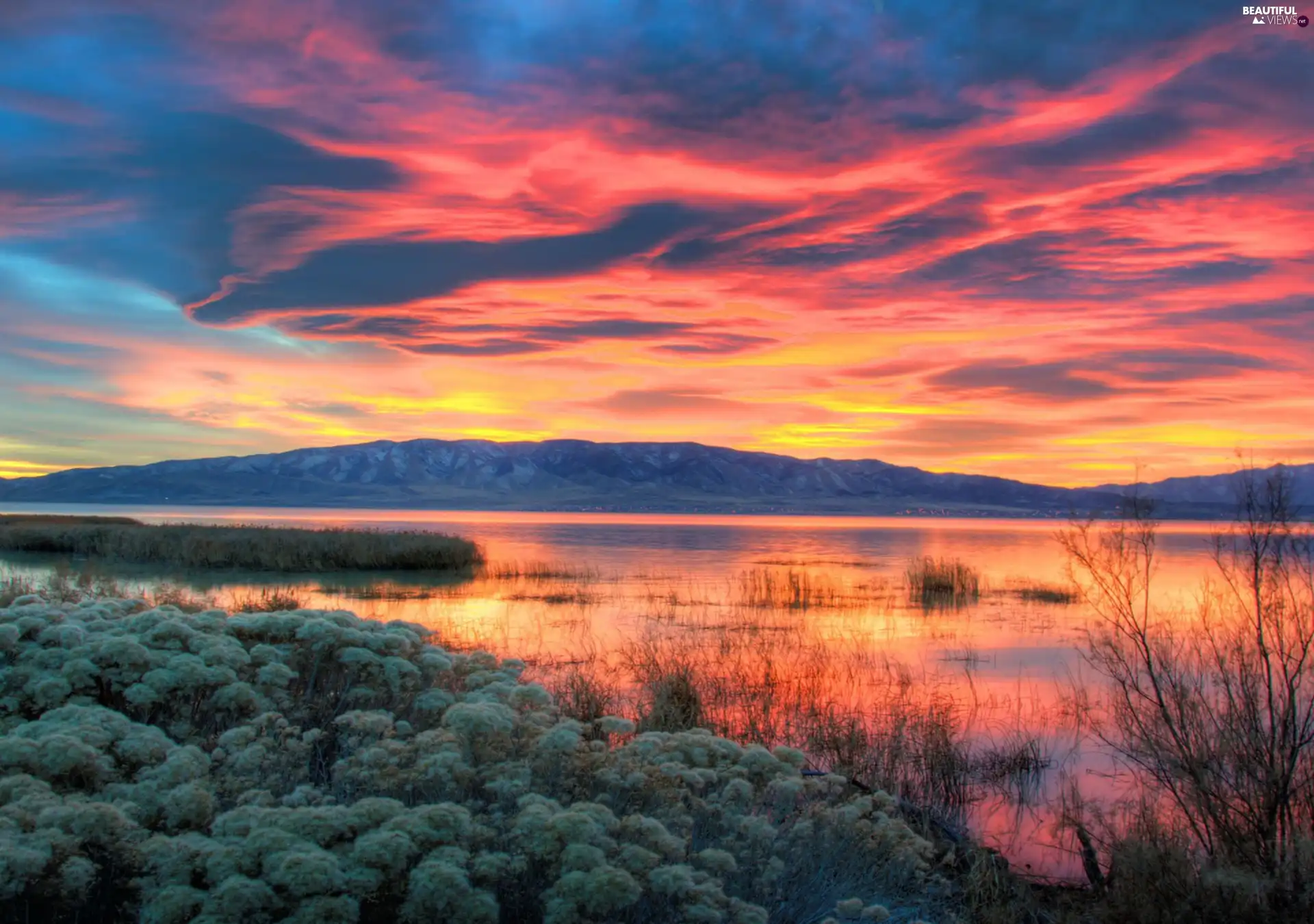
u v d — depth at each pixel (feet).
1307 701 25.22
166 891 11.27
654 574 132.16
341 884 11.13
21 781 13.39
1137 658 30.60
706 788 18.25
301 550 126.11
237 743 16.63
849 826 16.87
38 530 148.15
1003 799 29.01
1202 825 23.15
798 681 47.29
